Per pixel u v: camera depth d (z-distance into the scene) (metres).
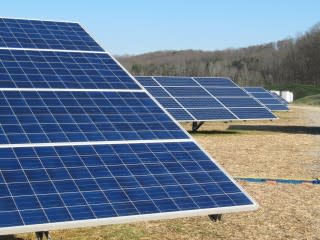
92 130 13.72
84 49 18.69
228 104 41.81
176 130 14.76
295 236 16.00
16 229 9.87
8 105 13.88
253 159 29.81
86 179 11.72
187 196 11.99
